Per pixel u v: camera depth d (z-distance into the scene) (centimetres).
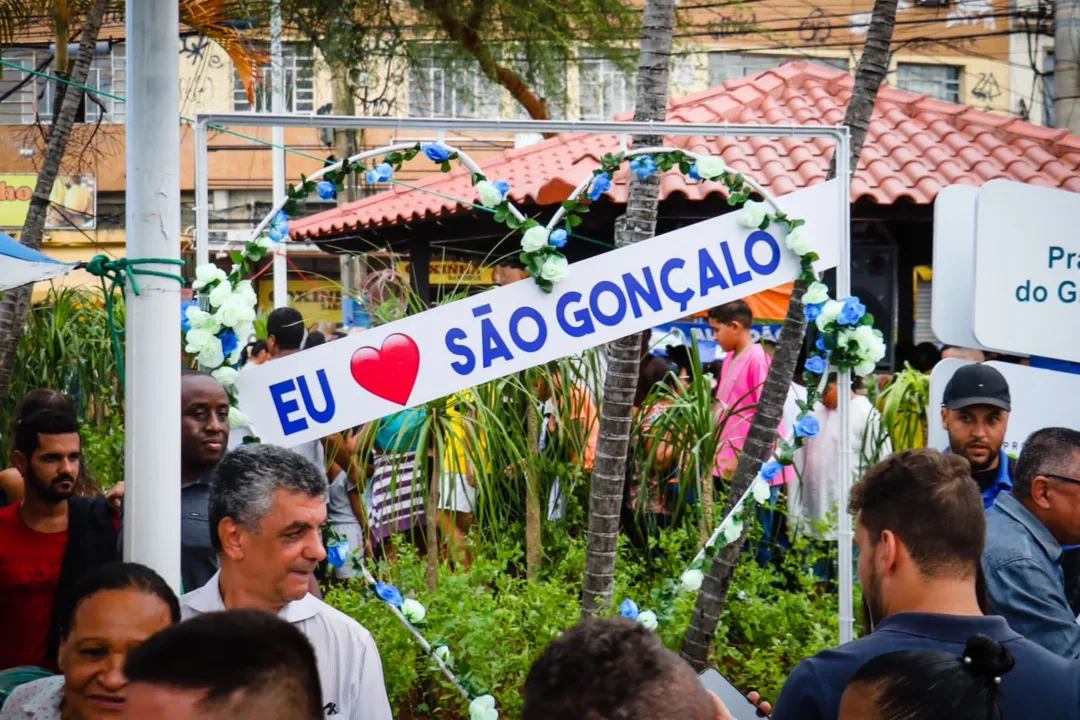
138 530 352
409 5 1519
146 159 352
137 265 351
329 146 1703
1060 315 542
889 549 297
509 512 664
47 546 439
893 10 537
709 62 2391
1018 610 370
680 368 846
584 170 1080
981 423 502
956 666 236
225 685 183
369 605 556
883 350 493
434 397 467
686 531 660
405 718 542
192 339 447
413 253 1257
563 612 576
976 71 2545
